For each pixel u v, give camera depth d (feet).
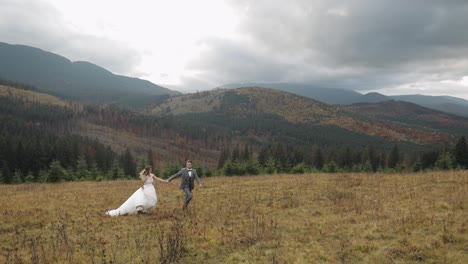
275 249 25.58
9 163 231.91
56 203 49.57
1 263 23.79
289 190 54.90
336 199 44.75
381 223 30.25
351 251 24.18
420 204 37.76
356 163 299.79
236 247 26.71
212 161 556.10
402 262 21.70
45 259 24.30
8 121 453.58
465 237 24.84
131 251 25.94
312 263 22.41
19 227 35.42
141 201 39.45
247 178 84.69
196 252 25.40
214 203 46.03
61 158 252.42
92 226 34.83
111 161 299.99
